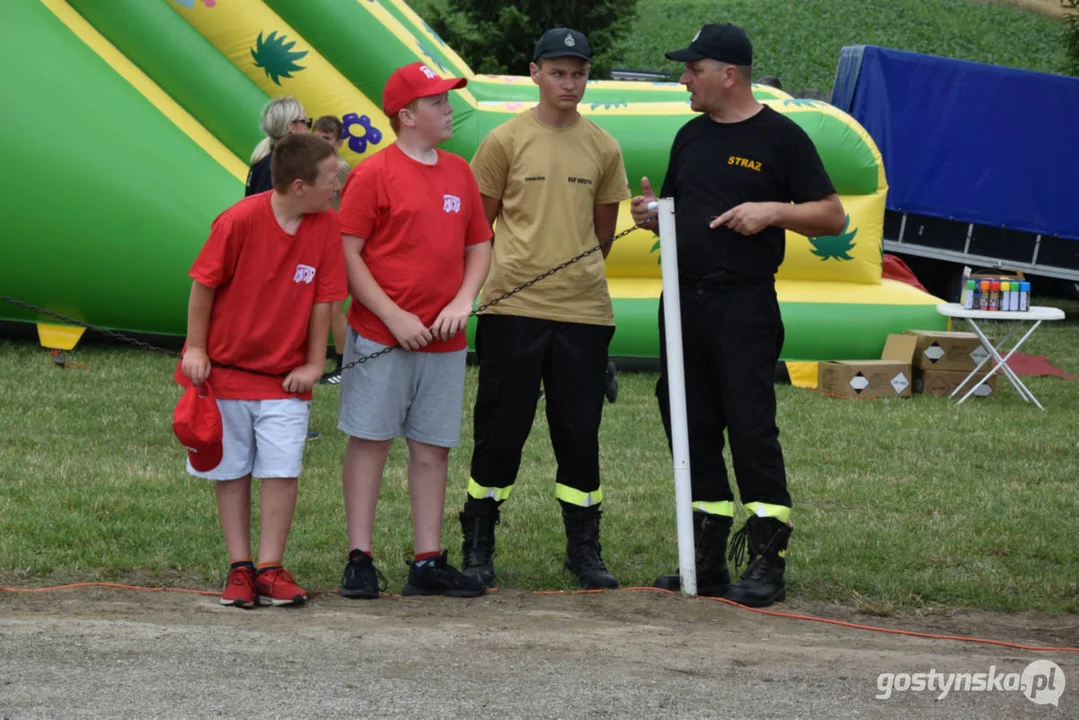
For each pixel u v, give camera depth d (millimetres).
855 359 17172
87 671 5625
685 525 7852
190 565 8375
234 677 5613
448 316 7410
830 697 5660
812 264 17266
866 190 17391
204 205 15922
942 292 25719
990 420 14945
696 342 7816
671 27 56219
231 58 16188
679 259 7793
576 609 7449
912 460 12672
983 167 24312
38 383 14227
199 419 6871
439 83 7367
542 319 7902
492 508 8242
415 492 7793
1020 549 9539
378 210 7379
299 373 7137
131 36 16078
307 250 7016
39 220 15734
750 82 7766
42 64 15852
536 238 7891
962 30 54406
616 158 8156
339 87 16219
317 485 10609
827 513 10461
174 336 16859
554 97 7852
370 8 16234
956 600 8328
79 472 10547
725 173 7672
